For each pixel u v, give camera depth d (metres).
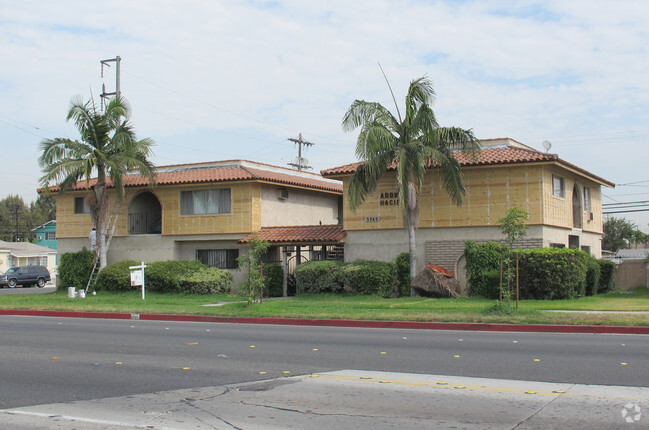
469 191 26.12
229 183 31.06
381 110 24.62
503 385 9.08
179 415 7.77
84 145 30.39
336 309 20.61
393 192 27.69
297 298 26.17
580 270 23.78
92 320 20.48
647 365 10.49
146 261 32.94
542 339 14.11
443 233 26.59
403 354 12.03
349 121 24.53
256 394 8.84
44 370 10.90
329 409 7.93
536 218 24.98
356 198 25.16
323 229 29.94
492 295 24.05
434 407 7.91
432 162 25.34
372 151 23.59
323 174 28.52
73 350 13.17
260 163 34.91
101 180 31.11
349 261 28.14
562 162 25.50
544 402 8.04
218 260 32.03
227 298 27.45
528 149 29.30
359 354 12.12
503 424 7.10
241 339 14.69
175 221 32.28
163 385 9.59
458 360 11.23
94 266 31.16
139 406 8.27
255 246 22.30
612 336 14.64
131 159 29.81
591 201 32.97
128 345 13.88
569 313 18.11
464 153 25.55
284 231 30.45
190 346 13.60
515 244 25.39
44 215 99.88
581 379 9.41
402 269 26.38
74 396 8.92
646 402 7.97
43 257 63.81
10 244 62.09
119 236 33.47
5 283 47.84
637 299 23.41
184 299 27.00
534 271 23.12
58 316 22.36
